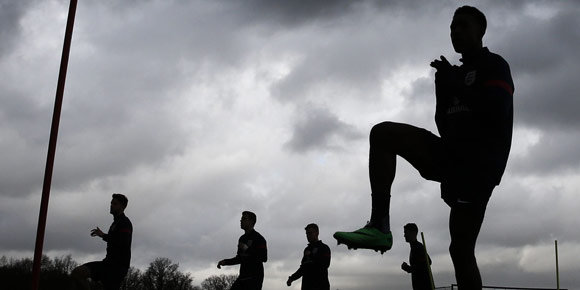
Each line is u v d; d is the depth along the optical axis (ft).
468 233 8.71
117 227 29.25
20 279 168.66
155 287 281.33
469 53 8.70
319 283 35.86
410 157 8.54
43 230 11.89
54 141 12.26
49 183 12.10
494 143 8.36
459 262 8.87
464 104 8.54
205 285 323.57
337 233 7.66
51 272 174.40
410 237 33.65
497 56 8.39
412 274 33.45
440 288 36.42
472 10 8.74
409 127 8.45
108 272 28.94
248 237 34.09
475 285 8.79
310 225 36.83
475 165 8.37
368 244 7.68
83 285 28.78
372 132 8.39
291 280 36.81
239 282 33.94
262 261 33.94
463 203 8.53
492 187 8.54
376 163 8.23
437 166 8.63
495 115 8.05
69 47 12.85
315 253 36.17
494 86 8.06
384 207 7.98
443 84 8.38
